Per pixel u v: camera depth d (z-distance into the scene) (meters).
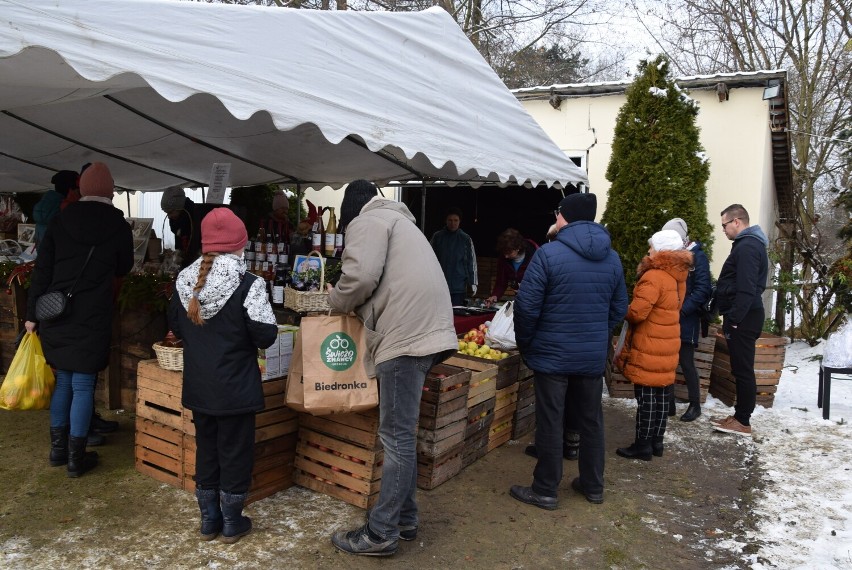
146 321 4.68
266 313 2.76
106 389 4.82
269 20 2.72
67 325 3.44
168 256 5.11
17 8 2.00
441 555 2.98
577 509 3.55
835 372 5.41
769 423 5.34
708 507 3.66
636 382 4.23
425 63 3.58
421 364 2.78
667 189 6.11
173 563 2.77
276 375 3.43
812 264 10.55
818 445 4.79
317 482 3.54
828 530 3.40
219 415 2.74
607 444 4.68
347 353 2.93
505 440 4.57
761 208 7.61
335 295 2.77
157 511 3.23
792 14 12.62
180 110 4.08
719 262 7.70
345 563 2.85
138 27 2.29
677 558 3.08
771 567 3.01
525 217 10.77
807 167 13.44
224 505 2.89
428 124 3.59
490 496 3.66
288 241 5.06
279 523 3.17
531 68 15.74
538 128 4.82
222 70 2.53
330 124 2.93
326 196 10.82
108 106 4.04
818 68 12.12
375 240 2.71
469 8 13.05
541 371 3.41
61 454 3.70
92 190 3.60
